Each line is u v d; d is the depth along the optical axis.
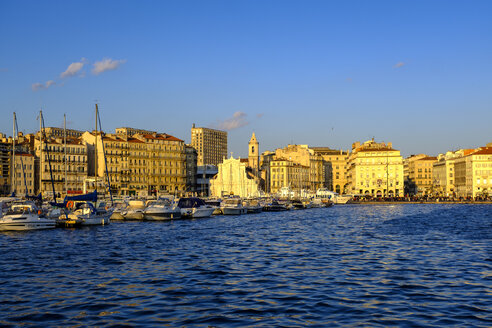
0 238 79.81
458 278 46.59
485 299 38.62
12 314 34.97
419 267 52.66
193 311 35.56
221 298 39.19
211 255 62.03
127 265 54.31
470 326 31.95
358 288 42.47
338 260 57.75
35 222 92.56
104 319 33.72
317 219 136.62
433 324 32.41
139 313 35.06
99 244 72.81
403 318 33.72
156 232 92.25
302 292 41.06
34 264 54.94
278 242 76.75
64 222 97.88
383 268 52.16
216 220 130.12
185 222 120.62
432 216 146.00
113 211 121.31
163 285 43.94
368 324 32.47
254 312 35.28
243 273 49.56
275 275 48.44
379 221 126.06
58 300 38.72
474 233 90.19
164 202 131.88
